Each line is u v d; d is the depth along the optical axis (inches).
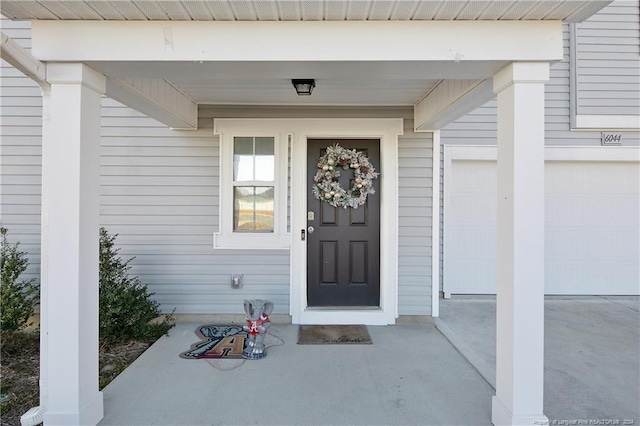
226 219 165.9
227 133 165.3
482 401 103.7
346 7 81.3
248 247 166.4
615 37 207.5
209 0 79.0
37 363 130.4
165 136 166.6
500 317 92.4
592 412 98.7
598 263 215.5
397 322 168.4
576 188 214.7
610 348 141.9
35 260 165.2
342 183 169.8
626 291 215.3
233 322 167.0
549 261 215.3
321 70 93.3
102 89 95.2
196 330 157.5
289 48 86.4
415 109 165.2
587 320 175.9
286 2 79.6
